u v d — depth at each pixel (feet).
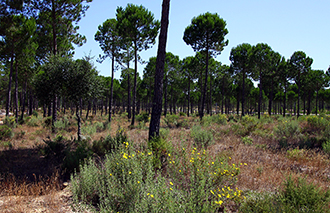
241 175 15.80
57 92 32.60
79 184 13.14
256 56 87.25
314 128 39.78
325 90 168.86
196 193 10.17
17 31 57.21
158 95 22.76
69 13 49.42
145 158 13.82
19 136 37.83
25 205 11.89
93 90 34.71
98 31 67.62
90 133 43.50
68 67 32.78
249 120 57.41
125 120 79.97
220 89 140.36
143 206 9.48
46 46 67.10
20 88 116.57
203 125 47.62
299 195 10.57
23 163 21.12
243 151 23.30
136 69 63.41
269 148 25.40
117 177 12.43
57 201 12.58
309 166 18.95
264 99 162.91
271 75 97.55
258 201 10.39
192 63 99.35
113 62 68.08
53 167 19.56
